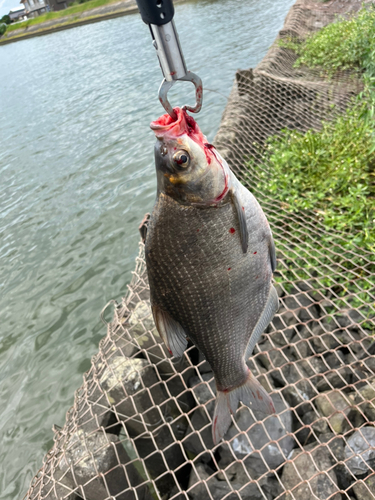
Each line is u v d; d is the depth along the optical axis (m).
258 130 1.48
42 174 2.42
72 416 0.66
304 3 3.49
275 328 0.79
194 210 0.36
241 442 0.67
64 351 1.17
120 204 1.84
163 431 0.71
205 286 0.39
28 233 1.85
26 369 1.15
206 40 4.29
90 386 0.68
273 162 1.20
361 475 0.57
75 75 4.95
